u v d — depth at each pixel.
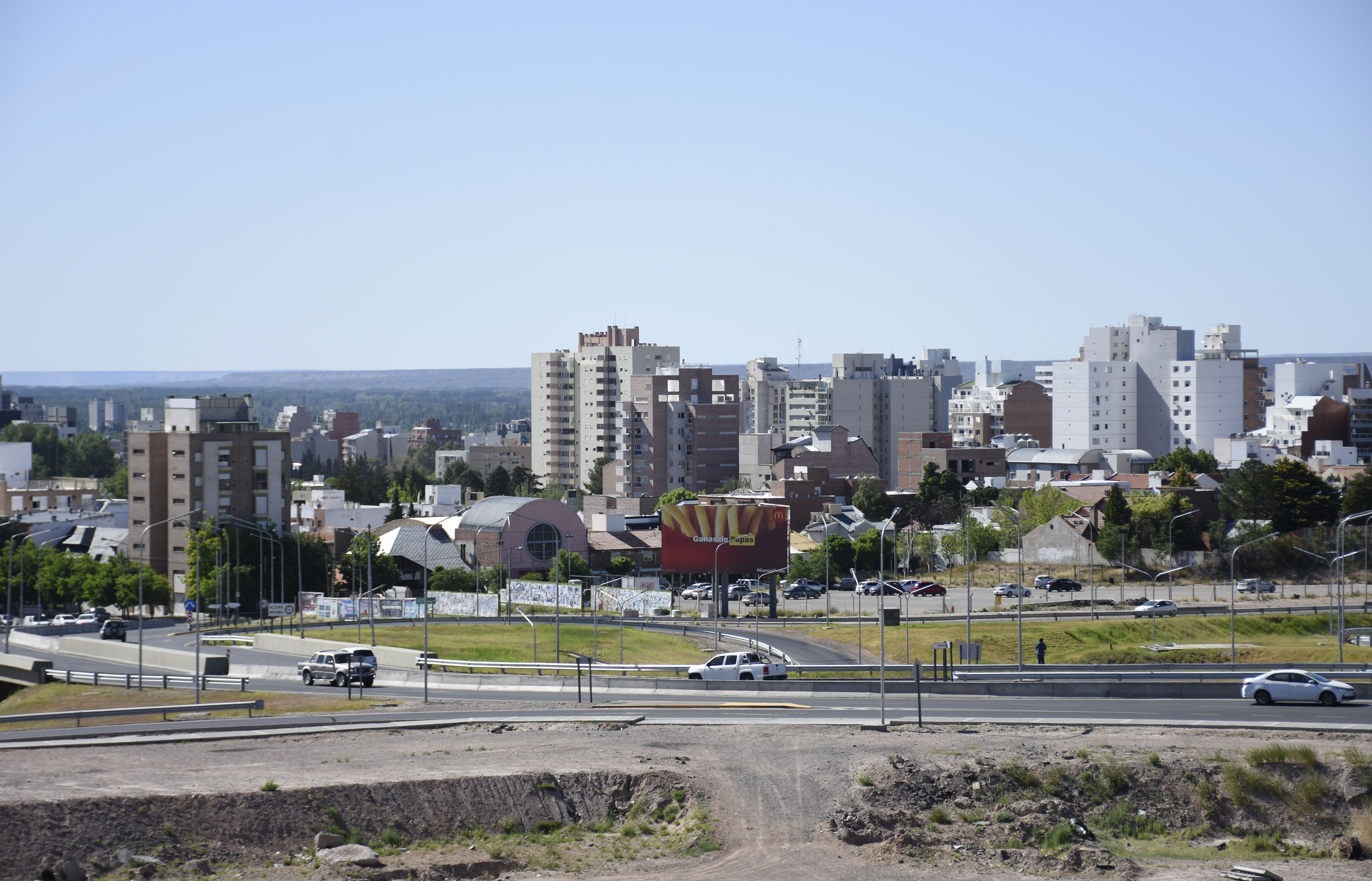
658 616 146.00
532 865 49.34
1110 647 120.81
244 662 103.94
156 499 178.25
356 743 63.41
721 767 59.03
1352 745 59.84
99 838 47.94
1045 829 53.91
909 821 54.00
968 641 97.81
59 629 136.25
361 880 46.72
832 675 89.06
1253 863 50.12
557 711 73.94
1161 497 191.88
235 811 50.81
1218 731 63.94
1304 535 178.62
